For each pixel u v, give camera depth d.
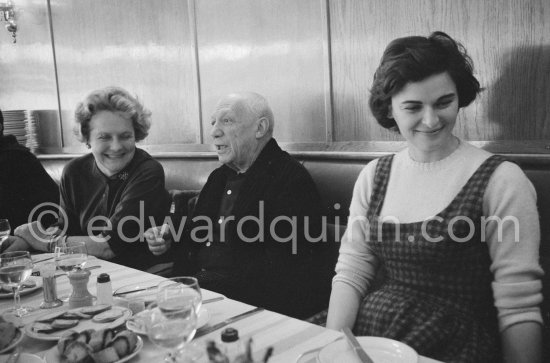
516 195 1.31
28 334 1.15
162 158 3.17
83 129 2.35
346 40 2.36
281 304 1.90
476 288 1.37
